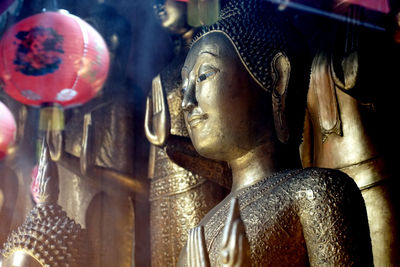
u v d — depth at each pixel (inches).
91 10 209.3
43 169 163.2
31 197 191.3
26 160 194.9
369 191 152.4
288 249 126.8
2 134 181.8
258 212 129.4
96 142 191.2
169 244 169.0
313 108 163.6
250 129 141.0
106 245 181.5
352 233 124.6
